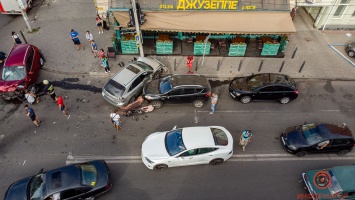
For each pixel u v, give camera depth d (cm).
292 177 1285
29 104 1562
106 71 1739
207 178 1270
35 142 1385
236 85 1581
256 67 1820
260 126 1490
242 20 1711
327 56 1908
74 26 2086
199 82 1507
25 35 1992
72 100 1588
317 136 1316
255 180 1269
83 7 2262
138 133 1439
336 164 1344
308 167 1327
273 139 1432
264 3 1730
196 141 1245
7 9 2130
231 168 1309
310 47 1969
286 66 1830
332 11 1981
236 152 1370
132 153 1356
